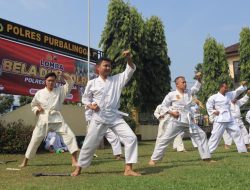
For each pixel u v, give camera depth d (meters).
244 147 10.13
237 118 13.22
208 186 5.07
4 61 12.62
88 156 6.49
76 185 5.38
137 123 21.80
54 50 14.87
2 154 11.26
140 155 10.45
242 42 28.84
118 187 5.14
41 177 6.32
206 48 29.45
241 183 5.24
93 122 6.52
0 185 5.55
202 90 29.30
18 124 12.31
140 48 22.06
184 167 7.06
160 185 5.20
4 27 12.68
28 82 13.52
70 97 15.58
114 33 22.14
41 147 12.40
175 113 7.94
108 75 6.79
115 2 22.25
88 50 16.81
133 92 21.53
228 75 29.20
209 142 9.93
